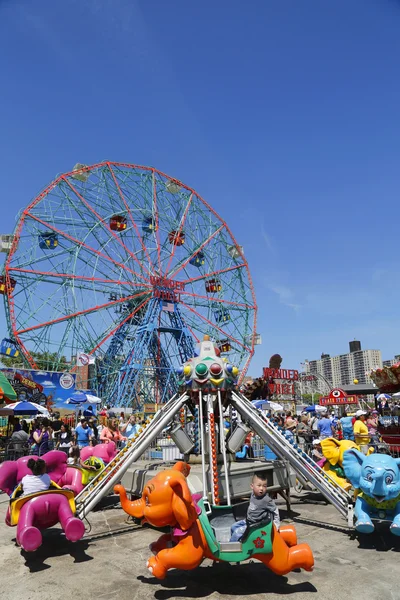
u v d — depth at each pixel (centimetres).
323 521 794
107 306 4450
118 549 664
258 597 484
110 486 745
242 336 5325
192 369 780
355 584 512
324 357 19900
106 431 1399
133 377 4553
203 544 490
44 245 4112
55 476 782
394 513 645
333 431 1988
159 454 1118
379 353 17838
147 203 4953
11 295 3819
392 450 1162
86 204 4344
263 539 489
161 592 504
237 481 740
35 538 568
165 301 4941
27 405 1914
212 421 708
